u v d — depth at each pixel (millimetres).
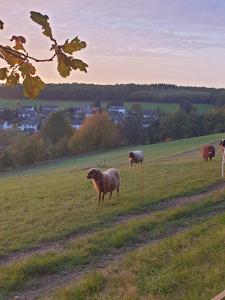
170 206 21172
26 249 15477
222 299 7445
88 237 15859
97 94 155125
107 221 18812
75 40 3041
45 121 112312
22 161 86000
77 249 14641
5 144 96625
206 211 19500
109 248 14789
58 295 10461
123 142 108875
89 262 13578
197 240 13609
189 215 19000
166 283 9688
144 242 15398
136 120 120188
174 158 53312
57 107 148750
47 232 17250
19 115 143000
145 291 9578
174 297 8875
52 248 15453
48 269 12883
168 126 117062
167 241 13906
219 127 115500
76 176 34688
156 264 11523
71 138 99500
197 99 152000
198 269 10352
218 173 29328
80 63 3100
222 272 9836
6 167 83688
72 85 154250
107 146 101188
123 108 142375
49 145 97938
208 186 25359
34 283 12031
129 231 16109
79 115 138750
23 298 11109
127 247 14883
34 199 24438
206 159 38094
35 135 94562
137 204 21125
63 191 26250
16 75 3188
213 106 144375
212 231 14336
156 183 26844
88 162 73125
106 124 101125
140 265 11648
